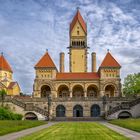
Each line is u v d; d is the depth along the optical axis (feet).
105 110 374.63
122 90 488.44
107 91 483.92
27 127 202.49
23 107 353.10
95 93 490.90
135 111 347.36
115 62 481.87
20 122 240.32
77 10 579.89
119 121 266.16
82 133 155.74
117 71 476.95
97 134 149.38
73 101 391.04
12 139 124.57
